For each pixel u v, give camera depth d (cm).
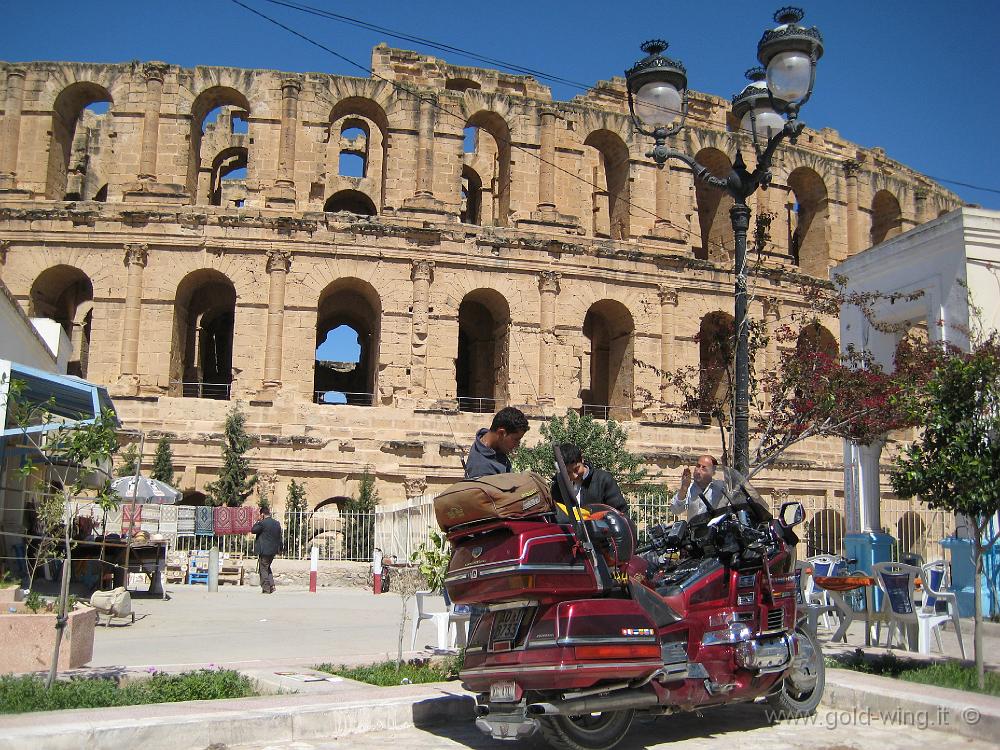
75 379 2431
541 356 5053
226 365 6431
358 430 4772
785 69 1762
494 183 6569
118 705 1246
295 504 4478
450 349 4959
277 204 4975
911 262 2606
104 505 1470
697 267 5366
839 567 2320
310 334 4856
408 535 3706
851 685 1330
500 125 5462
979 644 1424
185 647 1933
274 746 1098
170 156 5050
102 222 4859
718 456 5138
